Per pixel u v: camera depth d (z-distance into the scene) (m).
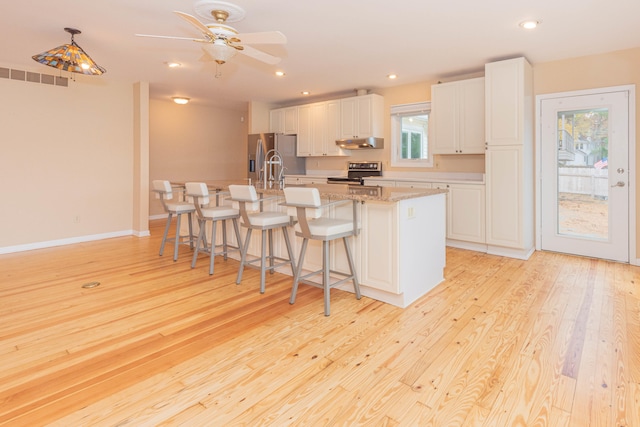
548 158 4.54
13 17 3.19
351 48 4.00
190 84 5.76
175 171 7.66
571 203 4.44
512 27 3.40
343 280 3.01
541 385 1.87
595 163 4.24
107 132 5.51
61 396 1.78
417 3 2.91
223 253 4.24
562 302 2.97
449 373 1.98
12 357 2.15
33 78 4.81
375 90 6.10
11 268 3.96
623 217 4.09
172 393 1.82
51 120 4.98
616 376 1.93
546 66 4.47
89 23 3.33
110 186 5.59
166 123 7.46
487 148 4.47
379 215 2.93
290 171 6.94
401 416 1.65
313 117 6.62
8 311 2.81
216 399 1.77
